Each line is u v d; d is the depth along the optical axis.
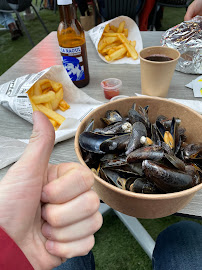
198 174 0.23
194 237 0.36
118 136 0.26
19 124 0.41
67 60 0.45
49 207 0.17
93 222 0.17
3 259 0.14
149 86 0.42
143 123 0.27
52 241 0.17
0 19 1.59
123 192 0.20
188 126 0.29
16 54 1.50
